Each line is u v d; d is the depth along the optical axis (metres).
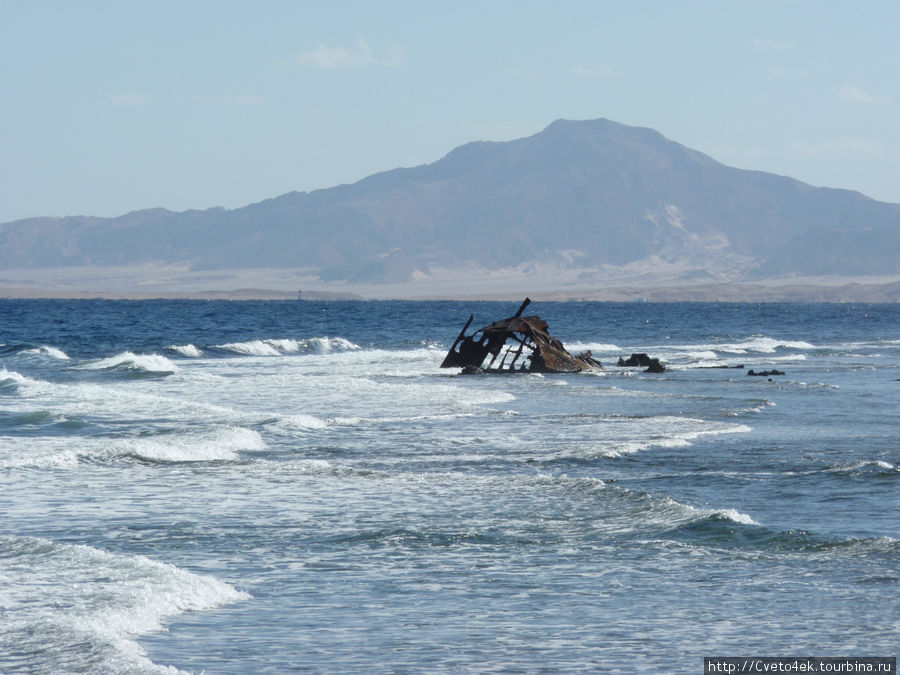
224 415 103.81
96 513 57.03
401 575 43.91
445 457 80.00
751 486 66.19
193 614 37.75
